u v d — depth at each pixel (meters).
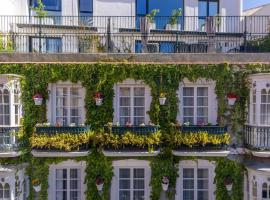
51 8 20.81
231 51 18.95
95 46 18.17
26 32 19.48
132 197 14.91
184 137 14.34
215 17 19.58
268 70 14.66
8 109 14.12
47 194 14.80
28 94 14.73
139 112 15.13
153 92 14.82
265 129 13.97
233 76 14.80
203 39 19.97
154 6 21.77
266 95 14.05
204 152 14.35
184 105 15.11
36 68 14.71
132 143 14.26
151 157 14.80
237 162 14.91
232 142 14.91
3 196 14.13
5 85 13.98
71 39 19.23
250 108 14.53
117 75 14.77
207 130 14.42
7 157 14.44
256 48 18.17
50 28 19.75
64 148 14.26
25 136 14.76
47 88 14.81
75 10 20.92
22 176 14.56
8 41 18.00
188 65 14.78
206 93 15.12
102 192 14.84
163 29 20.56
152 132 14.34
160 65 14.80
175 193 14.86
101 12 21.09
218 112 14.91
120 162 14.82
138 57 15.20
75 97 15.08
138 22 21.27
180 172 14.90
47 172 14.77
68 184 14.90
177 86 14.85
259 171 13.81
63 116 15.05
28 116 14.77
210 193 14.95
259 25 21.78
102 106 14.83
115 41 19.12
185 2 21.97
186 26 21.80
